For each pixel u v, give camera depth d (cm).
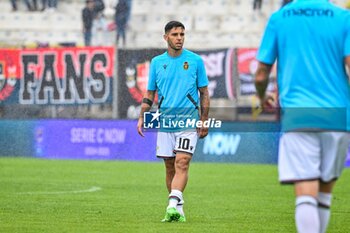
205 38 5916
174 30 2333
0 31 6131
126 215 2519
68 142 4956
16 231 2156
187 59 2341
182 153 2314
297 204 1524
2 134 5038
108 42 5728
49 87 5003
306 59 1548
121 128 4869
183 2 6172
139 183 3606
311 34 1552
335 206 2845
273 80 4562
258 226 2309
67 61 4972
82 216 2486
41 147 4988
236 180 3756
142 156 4825
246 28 5966
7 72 5034
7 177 3834
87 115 4972
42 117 5031
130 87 4881
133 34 5838
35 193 3172
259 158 4675
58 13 6150
